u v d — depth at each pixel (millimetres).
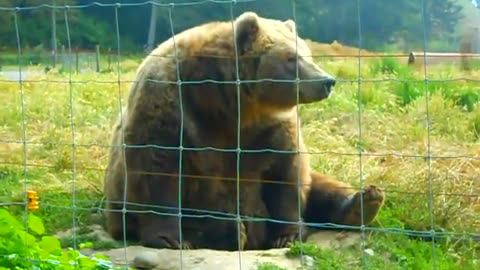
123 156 11742
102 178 14492
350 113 19109
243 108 11812
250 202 12062
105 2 53281
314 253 10703
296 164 12102
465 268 10219
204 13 42031
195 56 11789
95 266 8961
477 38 35562
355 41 42312
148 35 50062
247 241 12062
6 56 50219
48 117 19609
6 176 15109
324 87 11469
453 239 11094
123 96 21953
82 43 53000
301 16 41062
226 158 11961
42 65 42344
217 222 11914
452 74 24438
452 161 14039
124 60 45531
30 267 8656
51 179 14758
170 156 11523
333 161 14797
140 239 11781
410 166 13852
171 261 10672
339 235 11953
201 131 11797
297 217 12125
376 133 17438
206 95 11727
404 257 10562
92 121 19125
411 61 23109
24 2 53656
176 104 11570
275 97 11703
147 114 11531
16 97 22359
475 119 18438
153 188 11555
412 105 19672
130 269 9469
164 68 11703
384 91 21766
